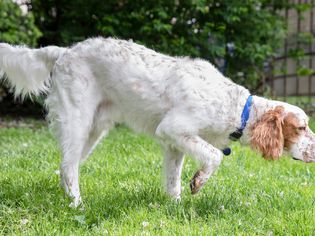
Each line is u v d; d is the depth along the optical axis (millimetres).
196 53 11797
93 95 5359
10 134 9469
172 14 11750
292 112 4918
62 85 5344
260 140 4773
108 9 11688
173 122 4957
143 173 6195
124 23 11594
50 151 7508
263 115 4895
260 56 12000
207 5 11727
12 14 10773
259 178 6051
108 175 6070
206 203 4844
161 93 5133
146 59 5281
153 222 4281
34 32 11086
